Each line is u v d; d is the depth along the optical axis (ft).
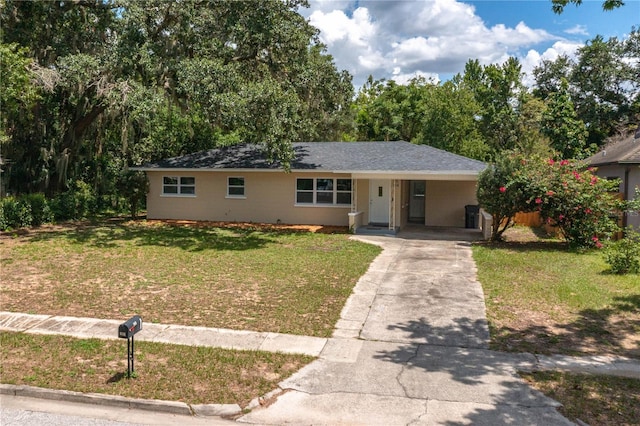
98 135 83.35
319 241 55.57
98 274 38.14
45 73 59.77
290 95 57.41
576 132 107.14
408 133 146.82
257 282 35.76
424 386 19.19
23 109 64.59
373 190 67.82
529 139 123.54
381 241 56.08
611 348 23.07
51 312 28.37
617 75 119.55
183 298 31.48
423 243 54.60
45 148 74.28
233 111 53.72
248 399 18.10
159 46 60.95
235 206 74.08
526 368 20.81
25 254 46.26
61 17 68.69
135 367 20.70
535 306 29.53
